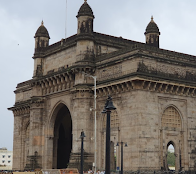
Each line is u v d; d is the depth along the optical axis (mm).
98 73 78250
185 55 77375
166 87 71438
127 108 70125
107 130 33719
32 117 91312
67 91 83000
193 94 75875
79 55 79562
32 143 90062
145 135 68000
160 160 69562
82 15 80812
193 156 73875
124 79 69562
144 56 69688
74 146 77250
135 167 67000
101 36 82875
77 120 77250
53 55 90188
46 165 87812
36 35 94625
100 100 76500
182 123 73750
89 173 67625
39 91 91750
